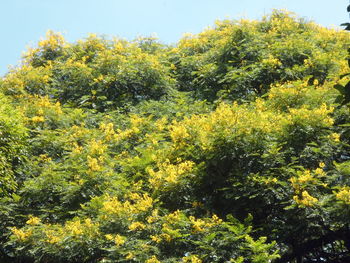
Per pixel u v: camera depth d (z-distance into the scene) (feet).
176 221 31.73
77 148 40.06
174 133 36.91
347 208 29.71
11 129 38.96
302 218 31.63
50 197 37.45
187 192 34.45
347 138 35.96
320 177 33.04
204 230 31.55
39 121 44.62
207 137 35.12
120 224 32.58
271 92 40.19
